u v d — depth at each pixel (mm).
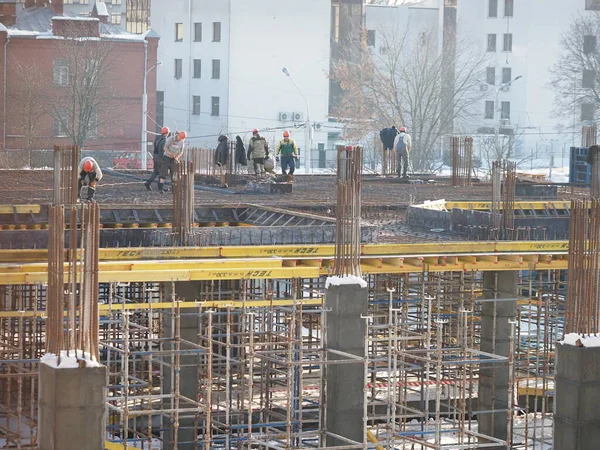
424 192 135000
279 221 97500
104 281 70125
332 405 72062
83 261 57062
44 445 56781
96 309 56969
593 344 68750
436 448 73062
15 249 74750
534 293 115625
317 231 82688
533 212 115875
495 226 92125
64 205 56594
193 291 84000
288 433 69312
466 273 100125
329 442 72500
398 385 90125
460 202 114812
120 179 143125
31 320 80750
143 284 90812
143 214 99938
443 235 95625
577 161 152750
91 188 96688
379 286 97625
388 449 77938
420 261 82562
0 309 83062
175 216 81375
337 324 71562
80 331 57000
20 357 69188
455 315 98500
